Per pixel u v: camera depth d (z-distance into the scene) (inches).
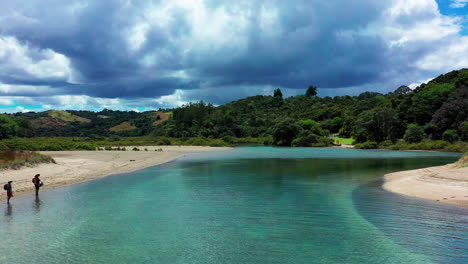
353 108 5565.9
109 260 366.6
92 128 6860.2
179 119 5492.1
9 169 1047.6
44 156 1295.5
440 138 2898.6
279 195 722.2
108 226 493.7
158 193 753.0
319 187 824.3
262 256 376.5
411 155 2005.4
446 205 576.7
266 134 4621.1
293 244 413.4
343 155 2054.6
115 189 807.7
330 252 385.7
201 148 3115.2
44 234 456.8
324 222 507.8
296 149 2925.7
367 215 538.3
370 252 383.6
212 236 446.9
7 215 556.4
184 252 390.3
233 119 5211.6
